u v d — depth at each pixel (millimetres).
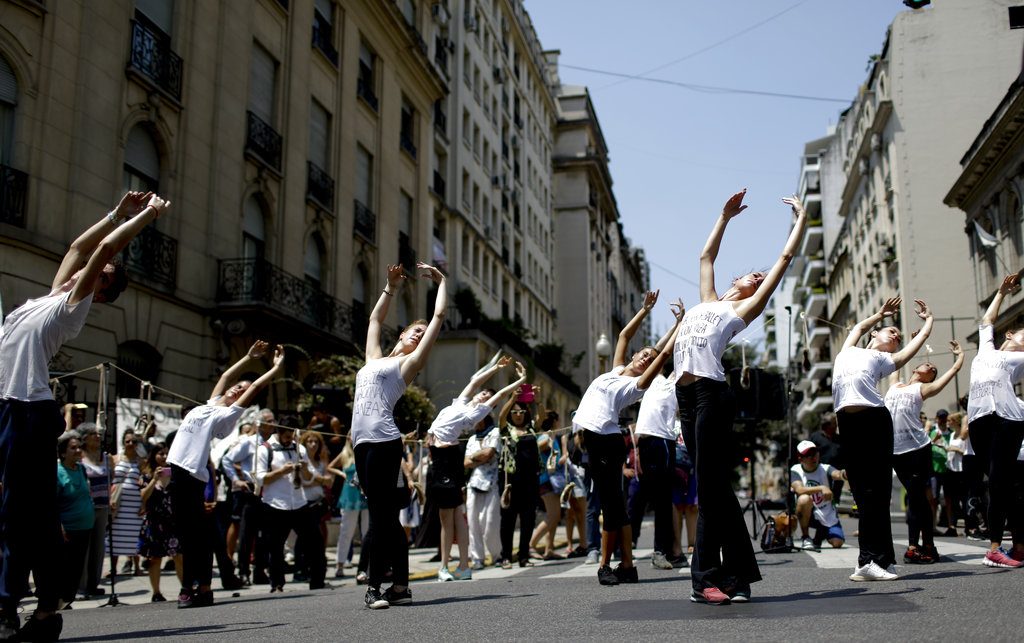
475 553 10469
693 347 5148
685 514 10047
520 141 49750
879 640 3629
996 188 25828
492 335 33531
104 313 15320
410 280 30312
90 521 7922
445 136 35875
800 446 10734
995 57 36500
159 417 12305
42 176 14203
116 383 15625
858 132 44938
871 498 6098
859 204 46812
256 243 20828
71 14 14969
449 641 4090
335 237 24562
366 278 27031
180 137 17844
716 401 5051
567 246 61188
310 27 23672
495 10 45531
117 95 16000
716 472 5070
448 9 37875
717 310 5137
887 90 38594
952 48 36844
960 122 36344
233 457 9805
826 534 10367
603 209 71312
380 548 5930
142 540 8852
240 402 7438
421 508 14227
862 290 46594
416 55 30844
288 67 22438
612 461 6684
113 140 15859
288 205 21969
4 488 4547
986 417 7504
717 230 5402
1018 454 7324
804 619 4285
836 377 6293
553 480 11578
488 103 43219
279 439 9172
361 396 5969
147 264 16594
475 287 39188
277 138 21547
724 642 3670
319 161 24391
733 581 5078
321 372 20578
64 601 7922
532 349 38875
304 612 5957
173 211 17547
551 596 6074
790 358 10406
